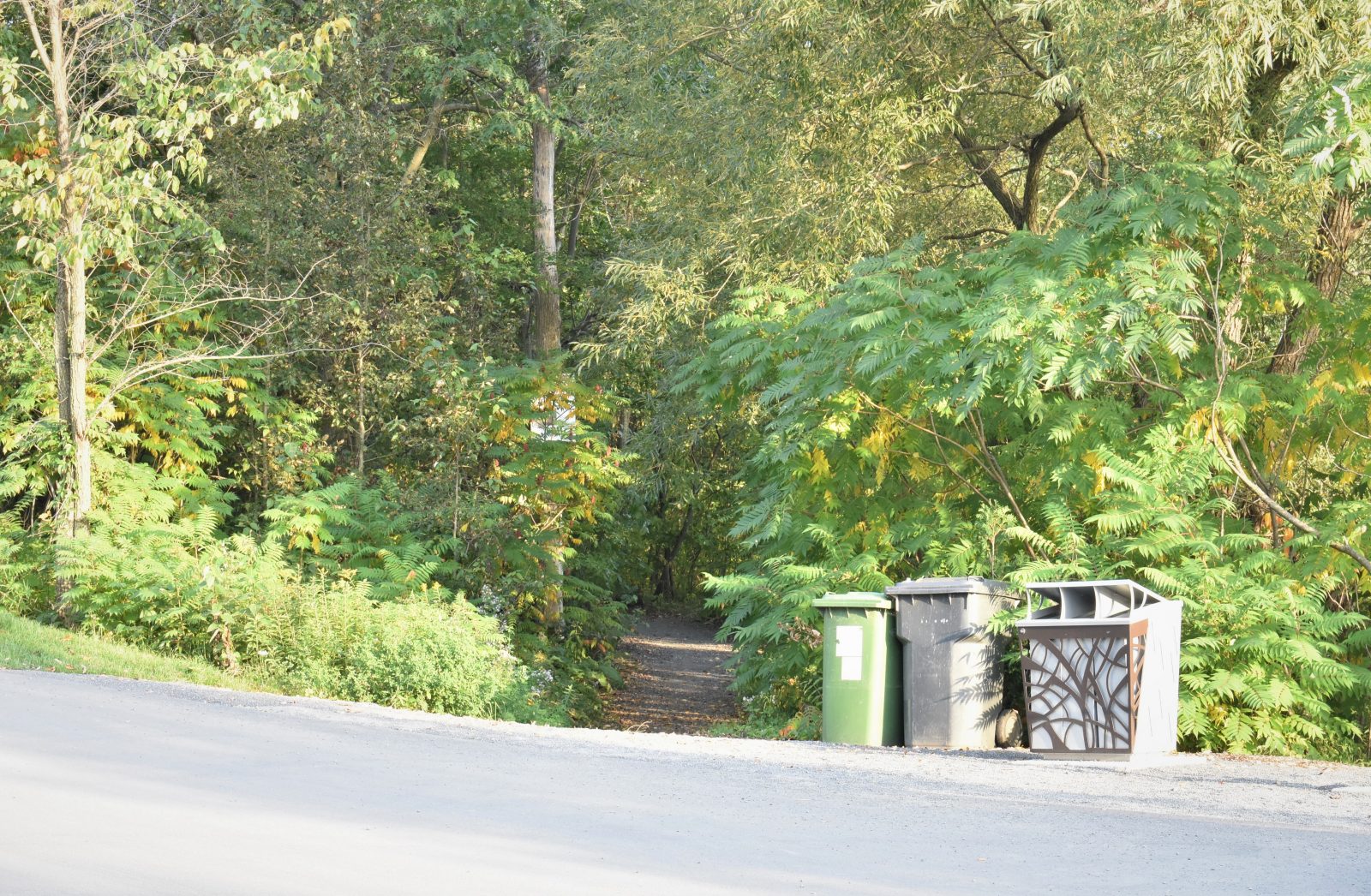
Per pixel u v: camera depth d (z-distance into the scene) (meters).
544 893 5.05
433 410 21.23
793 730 13.62
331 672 14.36
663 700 24.95
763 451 15.16
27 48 18.41
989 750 11.23
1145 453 12.91
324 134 21.89
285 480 20.09
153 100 16.05
